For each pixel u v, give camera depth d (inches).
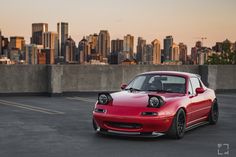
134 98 313.9
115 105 307.0
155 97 301.0
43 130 338.3
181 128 315.9
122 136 317.4
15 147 273.3
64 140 298.4
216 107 391.5
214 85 763.4
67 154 255.3
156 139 309.3
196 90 346.9
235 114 464.1
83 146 279.4
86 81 689.0
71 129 344.8
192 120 342.0
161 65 746.8
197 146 285.9
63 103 545.6
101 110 310.3
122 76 718.5
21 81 647.1
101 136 315.9
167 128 302.8
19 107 493.4
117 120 300.5
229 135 331.3
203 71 767.7
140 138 311.0
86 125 366.3
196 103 343.3
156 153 262.1
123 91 342.3
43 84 660.1
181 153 263.1
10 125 361.1
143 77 356.8
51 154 254.5
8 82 639.1
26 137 307.6
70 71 676.7
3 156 248.2
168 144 291.4
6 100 577.3
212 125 384.5
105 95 314.5
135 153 261.0
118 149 272.2
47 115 427.5
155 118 295.1
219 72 783.7
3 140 295.7
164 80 346.0
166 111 299.9
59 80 647.8
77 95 678.5
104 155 254.2
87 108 493.4
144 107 299.9
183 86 340.5
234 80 797.2
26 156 248.7
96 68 696.4
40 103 541.6
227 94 746.2
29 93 652.1
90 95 682.8
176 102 311.7
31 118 404.8
